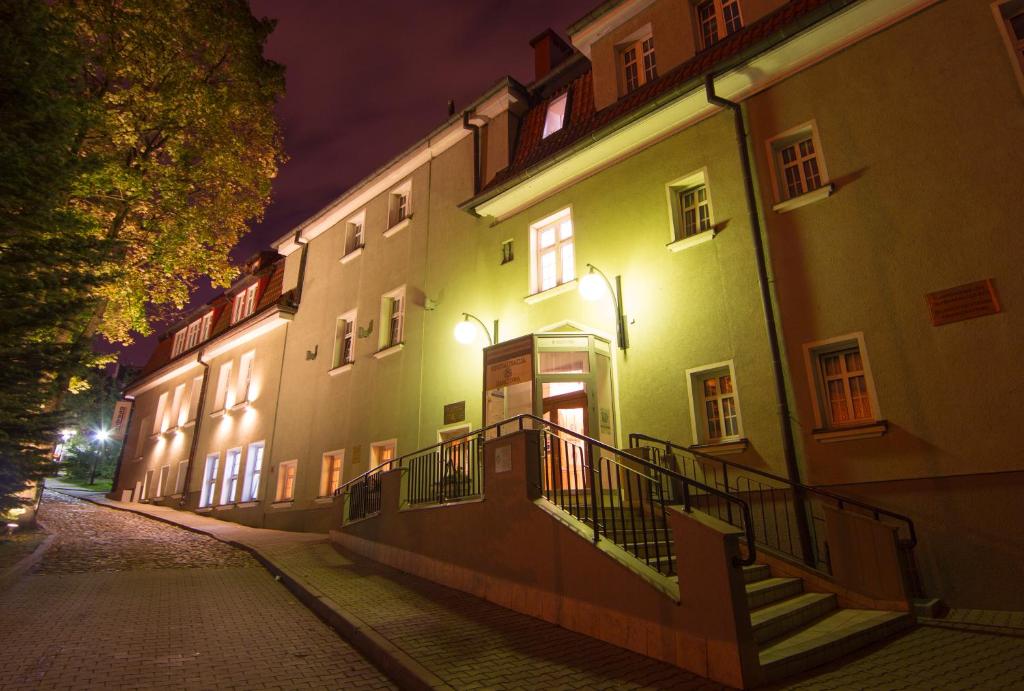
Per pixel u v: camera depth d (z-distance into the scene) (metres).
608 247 10.96
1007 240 6.73
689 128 10.19
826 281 8.05
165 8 14.19
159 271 17.03
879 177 7.86
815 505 7.48
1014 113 6.96
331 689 4.77
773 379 8.22
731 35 10.10
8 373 7.82
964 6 7.60
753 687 4.37
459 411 13.06
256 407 20.41
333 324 18.20
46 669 4.95
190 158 15.67
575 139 11.81
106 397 44.38
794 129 8.84
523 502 6.98
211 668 5.15
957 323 6.89
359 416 15.98
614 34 12.22
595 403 9.91
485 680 4.65
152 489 25.75
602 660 5.05
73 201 12.28
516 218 13.15
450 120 15.54
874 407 7.28
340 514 12.73
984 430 6.49
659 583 5.23
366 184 18.16
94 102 9.18
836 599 6.51
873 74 8.20
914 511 6.77
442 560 8.41
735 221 9.20
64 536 13.10
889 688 4.34
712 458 7.98
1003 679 4.38
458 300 14.02
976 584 6.25
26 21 7.77
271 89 16.86
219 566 10.42
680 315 9.56
